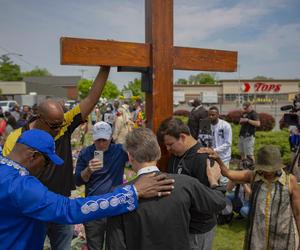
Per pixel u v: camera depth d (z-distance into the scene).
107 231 1.81
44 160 1.78
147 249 1.71
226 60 2.98
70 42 2.36
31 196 1.60
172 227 1.75
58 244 2.89
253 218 2.67
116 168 3.11
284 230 2.55
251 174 2.77
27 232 1.70
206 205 1.87
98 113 17.03
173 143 2.47
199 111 7.02
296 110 6.44
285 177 2.61
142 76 2.88
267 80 48.91
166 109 2.75
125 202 1.69
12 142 2.43
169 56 2.73
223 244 4.41
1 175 1.63
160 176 1.78
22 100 34.50
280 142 8.92
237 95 48.03
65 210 1.63
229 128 5.36
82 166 3.19
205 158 2.45
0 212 1.63
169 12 2.70
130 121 9.81
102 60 2.48
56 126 2.42
